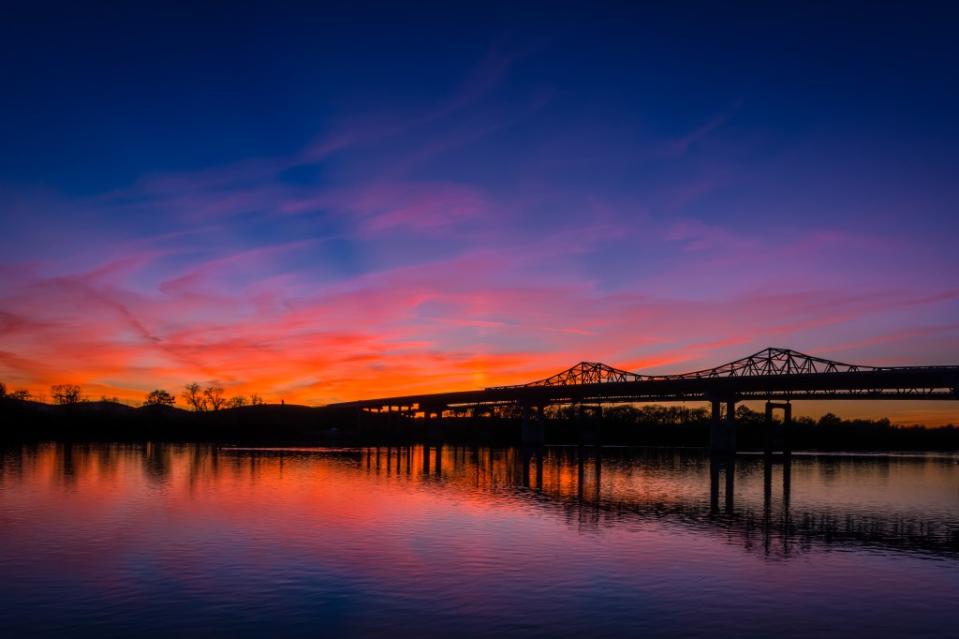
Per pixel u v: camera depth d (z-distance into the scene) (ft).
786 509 232.73
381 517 191.31
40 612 103.40
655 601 112.88
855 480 364.79
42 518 182.70
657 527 185.57
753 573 133.49
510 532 170.91
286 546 148.97
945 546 168.25
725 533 178.81
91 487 258.16
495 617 103.04
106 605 106.63
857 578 132.26
